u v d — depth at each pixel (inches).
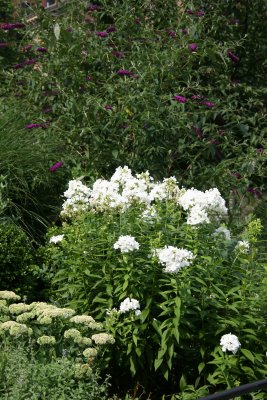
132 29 193.6
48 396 86.4
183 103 166.9
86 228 110.1
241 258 108.9
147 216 111.7
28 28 193.5
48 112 177.8
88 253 108.5
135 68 173.2
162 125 161.2
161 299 105.3
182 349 104.6
